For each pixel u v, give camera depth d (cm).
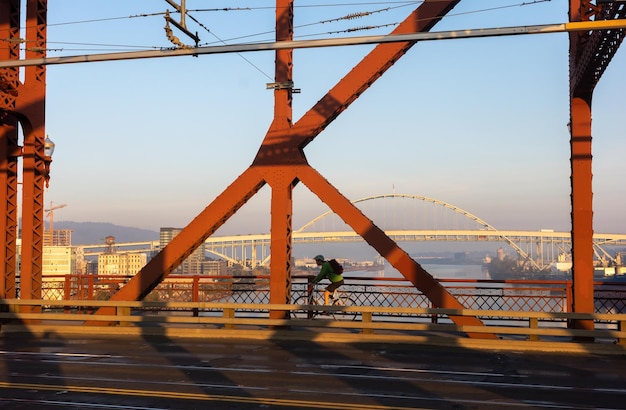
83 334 1745
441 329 1545
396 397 1009
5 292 1797
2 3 1720
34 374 1196
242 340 1641
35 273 1833
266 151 1678
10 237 1819
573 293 1521
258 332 1655
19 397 1006
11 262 1819
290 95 1711
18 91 1736
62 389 1063
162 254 1719
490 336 1541
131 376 1177
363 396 1016
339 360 1356
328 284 1831
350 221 1616
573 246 1522
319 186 1639
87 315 1758
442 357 1398
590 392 1051
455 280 1750
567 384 1114
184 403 966
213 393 1034
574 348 1464
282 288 1670
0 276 1783
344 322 1617
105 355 1416
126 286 1752
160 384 1105
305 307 1630
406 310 1572
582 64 1399
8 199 1816
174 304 1709
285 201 1664
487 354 1441
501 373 1216
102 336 1711
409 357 1395
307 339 1625
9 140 1817
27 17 1780
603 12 1271
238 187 1686
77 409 929
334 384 1108
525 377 1176
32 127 1791
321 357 1392
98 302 1745
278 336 1642
